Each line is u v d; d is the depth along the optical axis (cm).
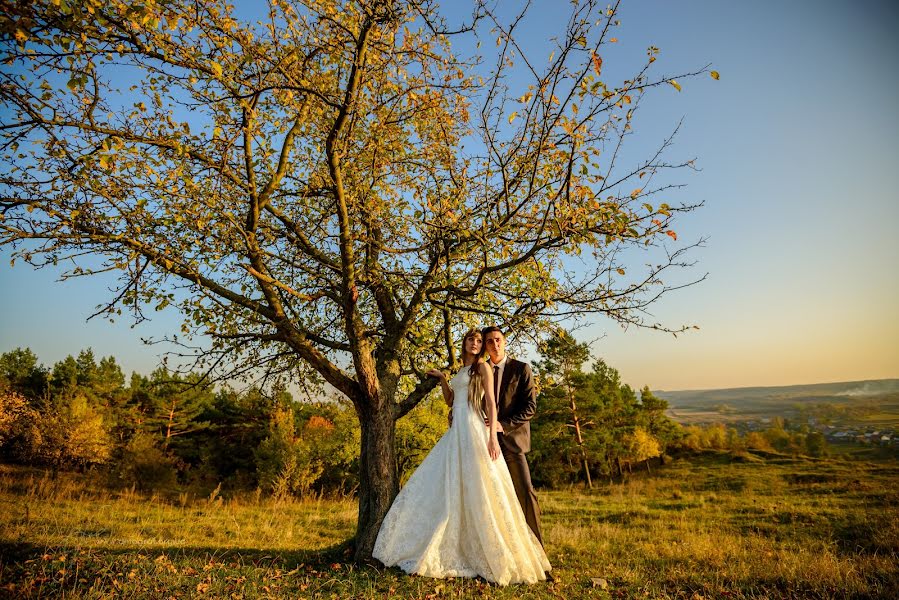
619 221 492
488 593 440
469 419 532
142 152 517
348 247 554
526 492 543
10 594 409
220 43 462
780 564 659
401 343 718
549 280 576
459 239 622
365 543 579
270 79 556
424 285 644
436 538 492
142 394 3669
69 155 496
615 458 3916
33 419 2572
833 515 1212
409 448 1953
